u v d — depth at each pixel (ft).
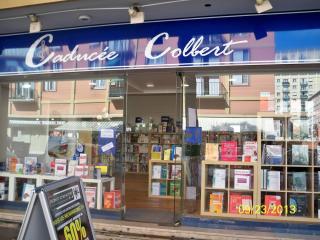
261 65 14.61
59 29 17.13
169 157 23.52
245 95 16.74
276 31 14.44
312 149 15.93
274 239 13.73
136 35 16.01
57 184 8.16
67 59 16.93
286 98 16.33
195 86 16.42
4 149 19.67
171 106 36.78
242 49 14.73
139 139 34.40
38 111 19.36
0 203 18.51
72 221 8.33
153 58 15.72
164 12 14.89
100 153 17.84
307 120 16.07
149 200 21.77
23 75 17.78
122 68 16.11
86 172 17.70
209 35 15.11
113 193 16.94
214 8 14.35
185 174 16.40
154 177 23.50
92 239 8.96
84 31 16.76
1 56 18.07
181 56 15.38
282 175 16.05
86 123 18.33
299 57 14.19
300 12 14.25
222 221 15.16
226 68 15.26
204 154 16.80
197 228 15.05
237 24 14.84
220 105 16.89
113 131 17.63
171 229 14.80
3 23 16.55
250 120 16.75
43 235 7.89
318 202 15.64
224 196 16.31
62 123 18.86
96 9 14.78
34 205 7.77
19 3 14.57
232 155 16.61
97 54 16.49
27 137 19.42
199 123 16.84
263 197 16.02
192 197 16.29
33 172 18.81
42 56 17.34
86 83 18.34
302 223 14.70
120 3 14.23
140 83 28.91
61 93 18.93
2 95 19.75
